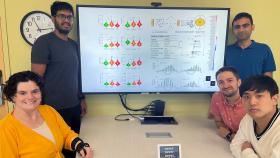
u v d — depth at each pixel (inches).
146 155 67.4
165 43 97.9
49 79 86.8
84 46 94.7
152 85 100.0
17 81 62.0
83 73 96.4
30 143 63.6
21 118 63.7
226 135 79.8
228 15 97.7
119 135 82.0
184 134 83.6
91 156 66.5
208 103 108.6
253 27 100.5
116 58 97.0
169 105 107.7
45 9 97.0
